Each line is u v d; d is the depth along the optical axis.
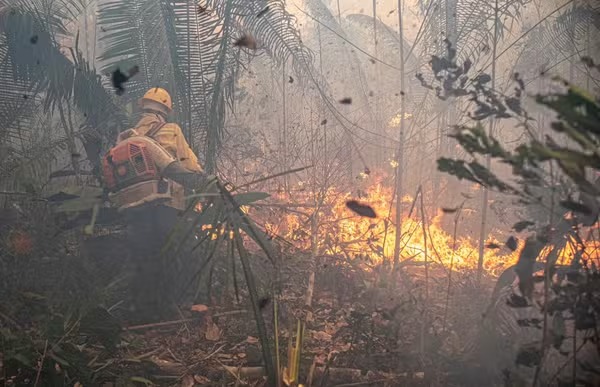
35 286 3.67
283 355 3.57
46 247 3.89
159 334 3.97
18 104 5.77
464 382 3.26
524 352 2.64
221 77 5.59
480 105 2.65
